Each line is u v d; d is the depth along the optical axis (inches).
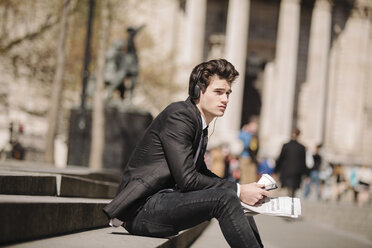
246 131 969.5
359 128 2353.6
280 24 2145.7
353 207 1071.0
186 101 226.1
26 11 1133.7
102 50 1093.1
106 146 855.1
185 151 214.1
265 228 716.0
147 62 1524.4
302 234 690.8
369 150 2383.1
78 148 911.7
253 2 2253.9
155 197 214.5
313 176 1213.7
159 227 213.9
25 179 268.5
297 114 2244.1
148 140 221.0
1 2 1119.6
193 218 207.3
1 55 1137.4
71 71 1300.4
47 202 202.5
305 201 1121.4
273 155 2022.6
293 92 2103.8
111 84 898.1
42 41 1175.0
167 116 218.4
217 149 1051.3
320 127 2181.3
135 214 219.1
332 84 2333.9
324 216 1037.2
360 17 2356.1
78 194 344.8
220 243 366.9
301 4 2266.2
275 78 2240.4
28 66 1171.3
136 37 1546.5
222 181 215.2
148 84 1501.0
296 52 2124.8
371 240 791.1
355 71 2354.8
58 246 179.9
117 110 857.5
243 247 198.7
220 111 224.4
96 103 1000.2
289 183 890.7
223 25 2198.6
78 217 237.1
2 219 168.7
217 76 223.3
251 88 2245.3
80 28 1214.3
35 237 193.8
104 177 579.5
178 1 2042.3
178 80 1611.7
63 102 1386.6
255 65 2201.0
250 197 212.5
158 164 218.4
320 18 2177.7
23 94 1311.5
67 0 994.7
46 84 1198.3
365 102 2379.4
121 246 190.2
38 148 1557.6
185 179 211.0
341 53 2347.4
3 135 1541.6
